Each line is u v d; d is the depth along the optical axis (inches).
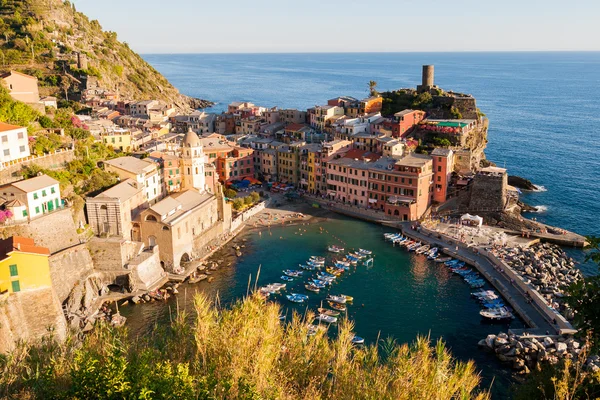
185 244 5354.3
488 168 7145.7
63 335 3718.0
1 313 3378.4
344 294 4712.1
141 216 5128.0
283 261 5472.4
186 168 6363.2
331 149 7573.8
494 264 5231.3
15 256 3496.6
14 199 4261.8
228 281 4963.1
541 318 4146.2
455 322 4229.8
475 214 6870.1
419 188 6648.6
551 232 6230.3
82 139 6131.9
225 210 6205.7
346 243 5999.0
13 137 4862.2
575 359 3474.4
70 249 4446.4
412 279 5044.3
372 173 6953.7
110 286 4768.7
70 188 5032.0
